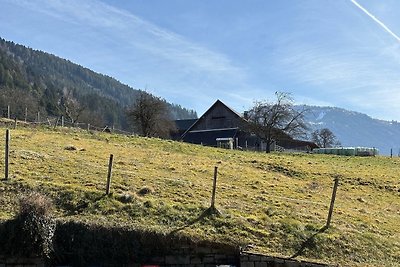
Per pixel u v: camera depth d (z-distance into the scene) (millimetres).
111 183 25031
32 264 18156
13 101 106875
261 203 26297
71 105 109250
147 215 21578
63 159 29312
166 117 92812
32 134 40344
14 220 18328
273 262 19375
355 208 29703
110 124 150375
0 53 173875
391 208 32312
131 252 19328
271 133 74062
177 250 19609
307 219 24281
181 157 39656
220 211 22719
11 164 26188
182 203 23500
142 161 34156
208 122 98812
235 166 38562
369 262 21031
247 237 20984
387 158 61562
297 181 36531
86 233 19344
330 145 128000
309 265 19422
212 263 19688
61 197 22125
